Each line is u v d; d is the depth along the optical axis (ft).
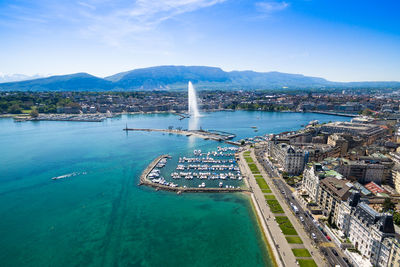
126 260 574.15
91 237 654.94
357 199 596.70
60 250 609.01
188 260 569.64
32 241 641.40
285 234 630.33
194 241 633.20
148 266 554.87
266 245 611.88
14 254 595.47
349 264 528.63
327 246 586.04
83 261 572.51
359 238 556.92
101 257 584.40
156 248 611.47
